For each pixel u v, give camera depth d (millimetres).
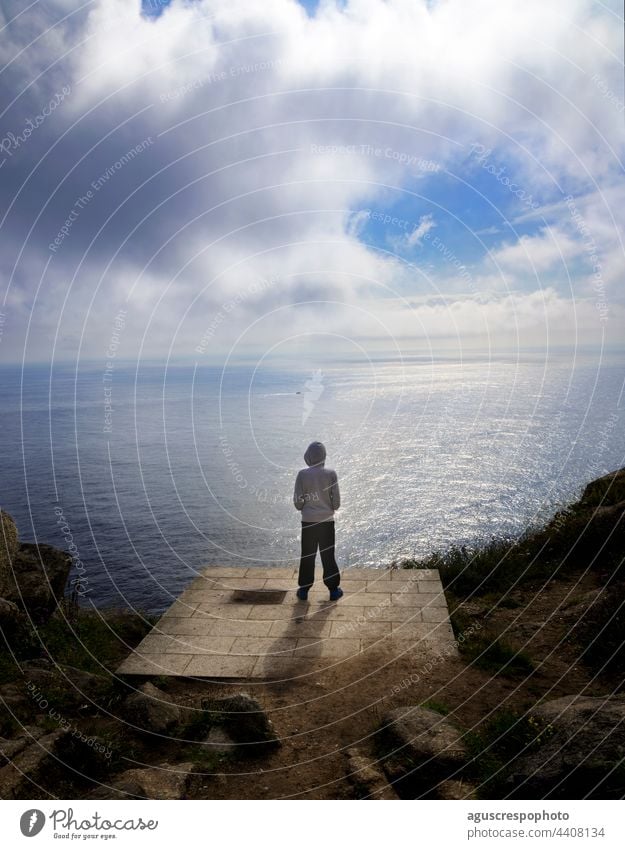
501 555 7320
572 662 4672
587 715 3363
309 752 3775
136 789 3311
